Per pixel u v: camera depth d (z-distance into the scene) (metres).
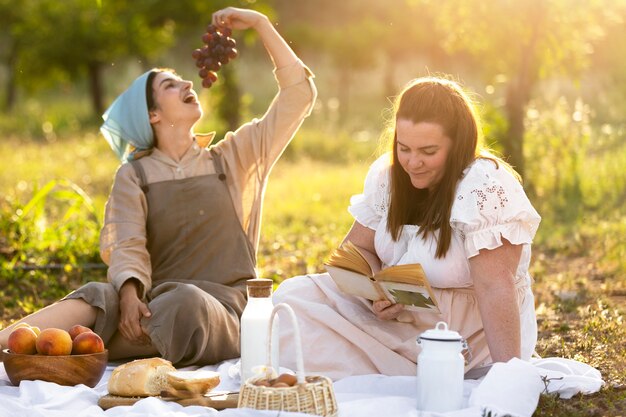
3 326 6.83
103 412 4.23
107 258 5.63
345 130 21.86
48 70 25.88
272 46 5.85
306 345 4.86
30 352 4.77
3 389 4.66
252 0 19.84
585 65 13.19
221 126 20.06
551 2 12.69
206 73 5.70
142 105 5.66
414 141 4.50
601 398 4.55
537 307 7.03
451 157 4.55
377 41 28.00
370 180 5.06
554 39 12.80
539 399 4.40
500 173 4.56
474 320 4.80
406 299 4.56
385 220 4.95
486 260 4.50
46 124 23.70
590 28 12.92
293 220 11.62
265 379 4.04
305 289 5.06
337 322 4.84
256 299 4.51
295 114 5.87
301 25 29.20
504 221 4.47
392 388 4.59
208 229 5.66
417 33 27.16
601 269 8.41
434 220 4.66
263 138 5.88
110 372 5.25
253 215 5.93
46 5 25.55
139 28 24.44
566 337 6.02
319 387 3.92
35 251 8.95
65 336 4.76
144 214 5.62
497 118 12.70
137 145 5.79
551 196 12.46
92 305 5.25
